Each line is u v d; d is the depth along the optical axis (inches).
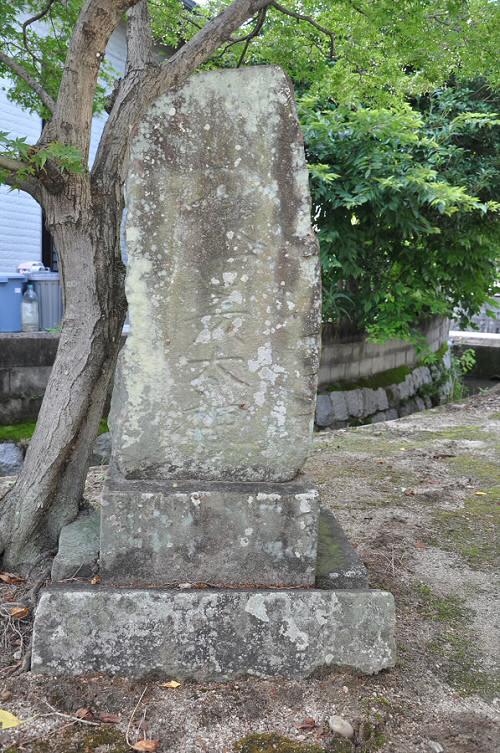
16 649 97.0
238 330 95.6
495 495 180.1
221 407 96.9
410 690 93.1
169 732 82.2
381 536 147.6
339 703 88.3
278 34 181.9
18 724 82.1
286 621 92.1
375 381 335.0
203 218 93.5
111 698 86.7
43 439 113.3
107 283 111.5
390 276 299.4
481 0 162.2
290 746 80.7
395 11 152.1
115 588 92.8
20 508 114.1
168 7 187.3
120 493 93.2
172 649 91.0
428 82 226.1
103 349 112.7
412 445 233.1
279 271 94.7
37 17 136.3
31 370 223.5
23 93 151.0
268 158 93.2
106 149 114.0
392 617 94.3
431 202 242.8
